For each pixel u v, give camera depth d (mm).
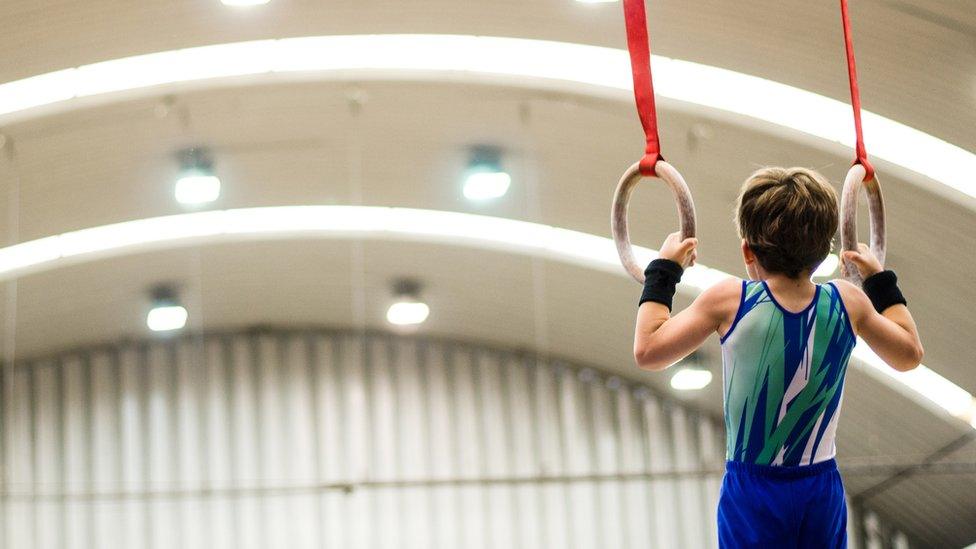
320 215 17484
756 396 2938
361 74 13344
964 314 16422
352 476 20906
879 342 3055
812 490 2930
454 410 21609
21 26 12000
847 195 3408
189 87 13430
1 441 20172
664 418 22312
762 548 2902
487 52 13086
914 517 21328
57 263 17656
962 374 17781
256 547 20297
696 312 2998
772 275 2979
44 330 19734
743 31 12203
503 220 17516
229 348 21203
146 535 20047
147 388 20828
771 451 2941
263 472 20719
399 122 14930
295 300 20406
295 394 21156
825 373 2934
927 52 11867
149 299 19641
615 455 21953
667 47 12641
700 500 22016
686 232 3195
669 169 3248
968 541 20609
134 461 20484
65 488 20203
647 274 3143
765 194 2938
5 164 14805
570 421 21984
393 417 21344
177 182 15641
